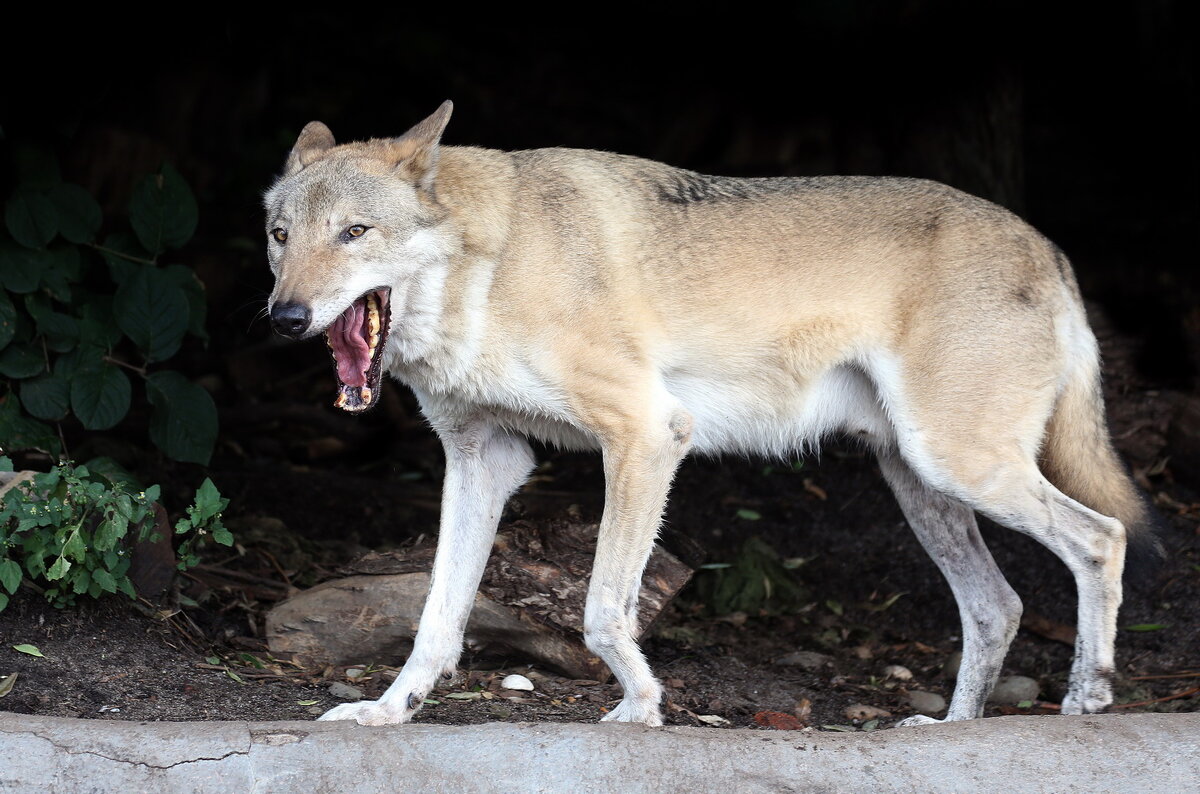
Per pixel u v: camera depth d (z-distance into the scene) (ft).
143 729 19.25
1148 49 60.29
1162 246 54.44
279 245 23.88
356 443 44.37
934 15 46.26
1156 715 20.93
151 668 25.02
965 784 19.38
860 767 19.54
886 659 32.04
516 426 25.76
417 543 29.12
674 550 31.40
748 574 34.73
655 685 23.50
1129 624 31.73
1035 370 25.25
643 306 25.03
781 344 25.94
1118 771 19.53
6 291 31.07
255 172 61.31
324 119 71.72
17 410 31.07
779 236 25.86
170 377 32.30
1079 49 61.21
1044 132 66.54
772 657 31.73
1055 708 28.43
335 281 22.79
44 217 31.45
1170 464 40.06
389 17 76.74
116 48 40.22
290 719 23.65
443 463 43.47
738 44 52.60
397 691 23.81
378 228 23.09
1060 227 57.93
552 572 27.73
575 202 24.94
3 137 32.73
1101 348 46.09
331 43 76.02
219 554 33.42
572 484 41.42
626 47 67.77
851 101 49.93
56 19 35.09
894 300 25.70
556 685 27.66
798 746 19.89
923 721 26.02
